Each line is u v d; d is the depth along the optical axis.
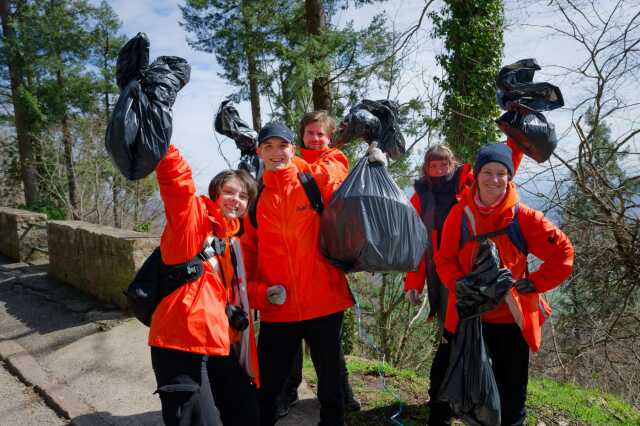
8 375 3.80
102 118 14.73
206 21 13.70
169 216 2.11
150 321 2.28
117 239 4.91
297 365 3.14
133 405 3.26
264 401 2.57
